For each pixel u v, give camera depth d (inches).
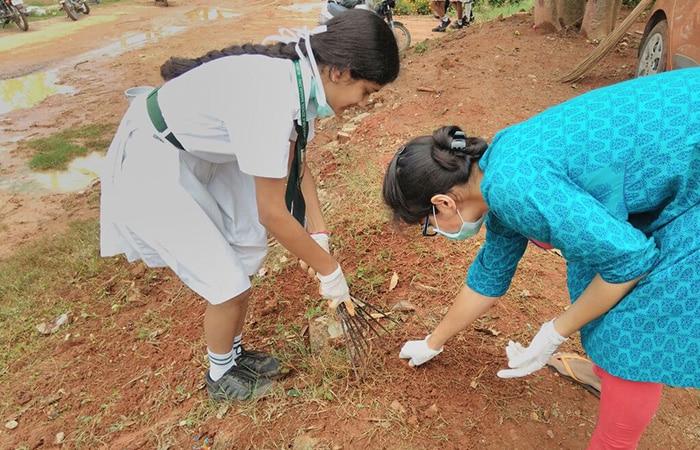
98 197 209.8
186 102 74.2
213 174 86.3
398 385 97.2
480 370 98.8
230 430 95.3
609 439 71.9
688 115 53.6
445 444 87.1
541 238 58.0
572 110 57.3
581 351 103.0
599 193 56.5
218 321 90.7
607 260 56.4
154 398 107.3
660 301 58.7
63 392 114.0
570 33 252.4
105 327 132.3
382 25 67.8
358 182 161.6
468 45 253.3
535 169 55.0
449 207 64.5
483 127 179.8
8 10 486.6
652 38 187.0
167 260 84.5
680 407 93.4
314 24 470.9
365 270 126.0
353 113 214.4
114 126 276.1
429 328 107.9
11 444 103.0
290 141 76.4
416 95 211.0
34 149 254.4
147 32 472.4
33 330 135.3
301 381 102.6
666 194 57.0
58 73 368.8
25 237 185.5
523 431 88.7
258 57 69.4
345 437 89.7
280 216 71.9
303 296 125.2
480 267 82.2
